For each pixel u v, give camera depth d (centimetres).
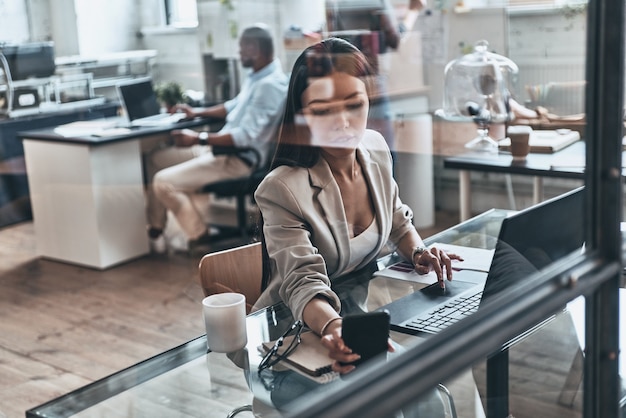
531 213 120
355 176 109
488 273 113
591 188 120
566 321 122
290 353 94
